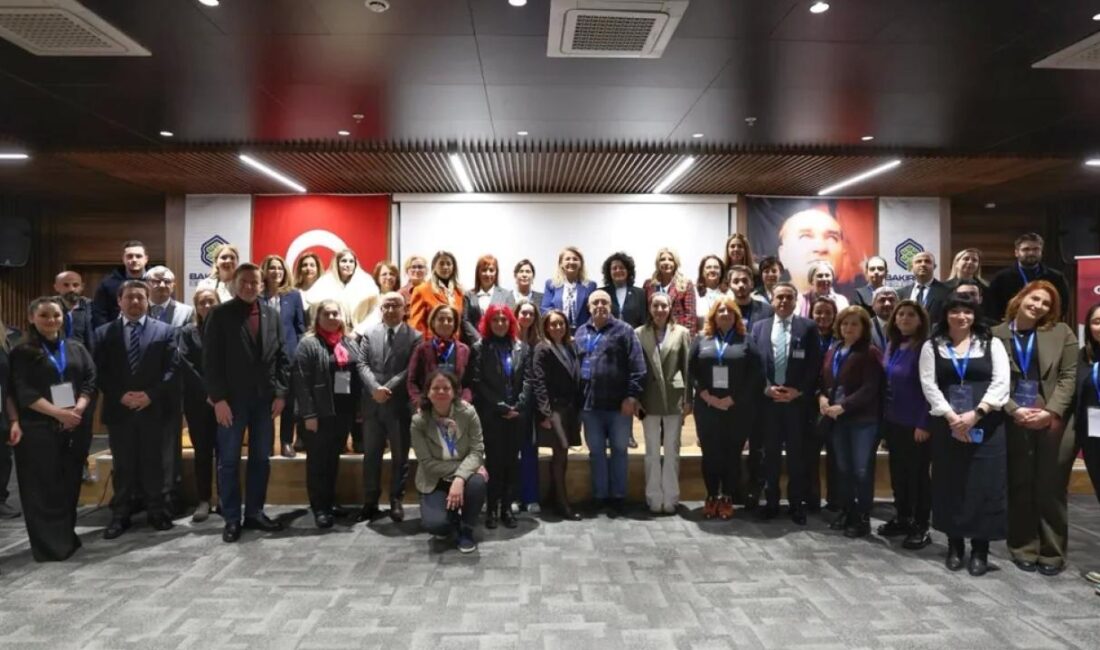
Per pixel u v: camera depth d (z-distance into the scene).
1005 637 2.63
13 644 2.58
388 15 3.45
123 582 3.19
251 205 8.43
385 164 6.91
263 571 3.32
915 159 6.67
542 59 4.07
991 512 3.23
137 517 4.26
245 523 4.02
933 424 3.41
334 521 4.15
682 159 6.70
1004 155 6.50
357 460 4.55
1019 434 3.35
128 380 3.89
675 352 4.31
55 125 5.44
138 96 4.72
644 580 3.20
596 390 4.27
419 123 5.45
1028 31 3.70
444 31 3.65
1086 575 3.24
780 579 3.21
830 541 3.78
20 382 3.46
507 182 7.89
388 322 4.16
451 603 2.93
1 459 4.38
